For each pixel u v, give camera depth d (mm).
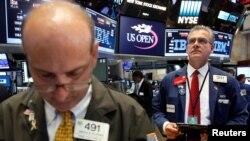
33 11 590
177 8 6180
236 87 2027
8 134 764
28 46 554
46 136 730
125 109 785
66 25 556
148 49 4699
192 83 2070
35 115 741
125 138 762
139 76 4781
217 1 6734
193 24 6172
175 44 5996
